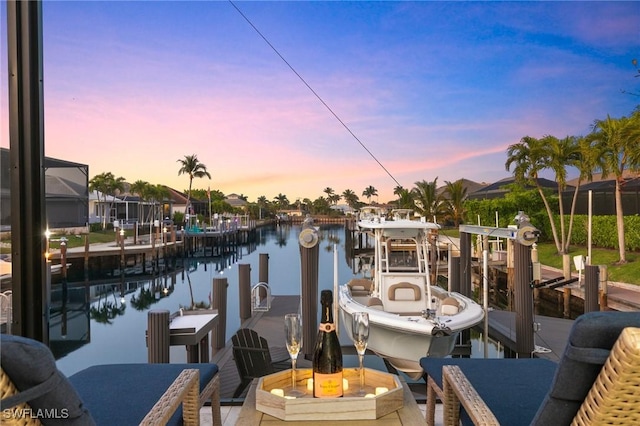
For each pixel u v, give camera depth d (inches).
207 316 183.9
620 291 383.2
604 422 35.8
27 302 80.2
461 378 68.2
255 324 264.2
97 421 58.3
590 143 486.9
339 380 63.3
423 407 108.0
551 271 504.7
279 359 166.9
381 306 186.5
